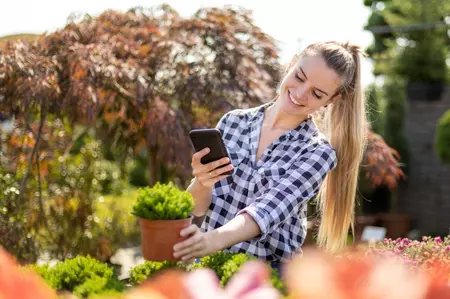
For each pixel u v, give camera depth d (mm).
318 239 1884
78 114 3461
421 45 8016
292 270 199
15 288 192
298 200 1523
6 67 3404
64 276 970
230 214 1687
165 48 3656
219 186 1698
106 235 4340
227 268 1062
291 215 1619
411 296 190
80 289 868
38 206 3912
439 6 8055
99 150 4297
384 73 8219
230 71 3664
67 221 4160
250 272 228
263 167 1664
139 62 3594
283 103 1660
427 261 1362
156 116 3400
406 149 7895
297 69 1631
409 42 8234
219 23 3752
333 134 1807
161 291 213
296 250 1688
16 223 3703
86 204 4227
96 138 3955
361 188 7473
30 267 1038
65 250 4160
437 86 7754
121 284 935
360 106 1786
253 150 1707
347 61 1638
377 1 8672
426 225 7770
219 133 1435
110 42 3625
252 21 3842
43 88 3332
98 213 4438
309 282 194
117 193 4551
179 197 1079
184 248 1074
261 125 1743
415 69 8008
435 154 7762
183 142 3410
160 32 3787
